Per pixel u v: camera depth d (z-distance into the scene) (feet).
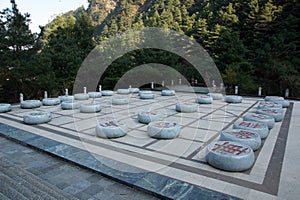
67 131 19.52
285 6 66.69
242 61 54.95
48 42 58.59
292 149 15.55
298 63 52.26
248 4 74.38
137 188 10.48
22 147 15.98
